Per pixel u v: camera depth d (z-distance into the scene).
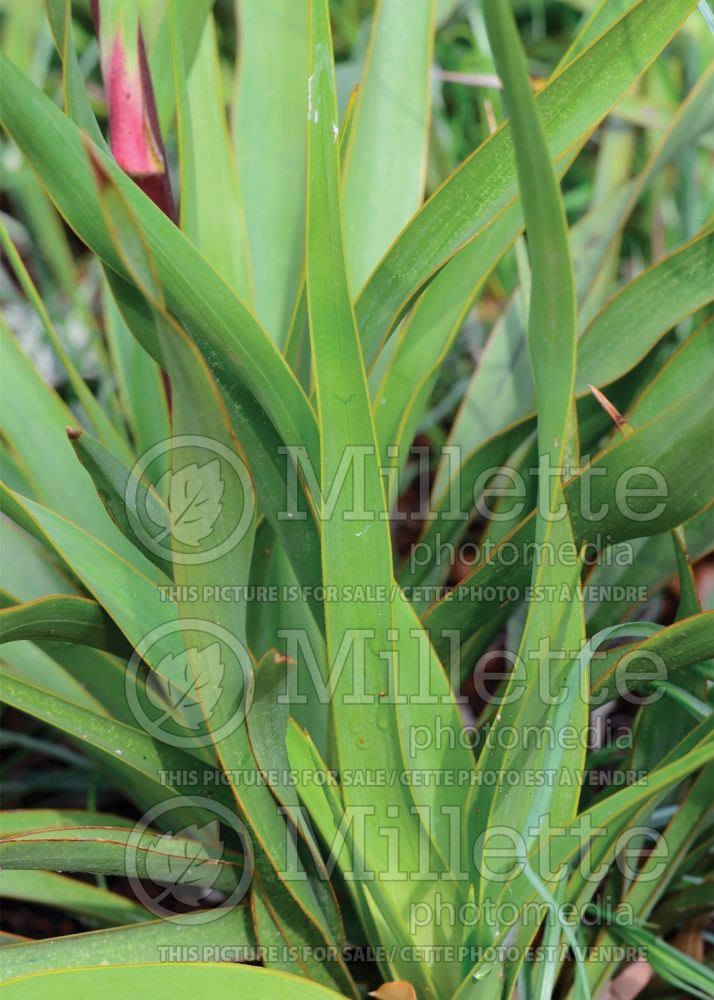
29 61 1.78
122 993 0.89
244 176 1.22
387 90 1.14
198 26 1.09
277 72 1.21
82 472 1.20
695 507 0.92
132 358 1.26
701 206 1.58
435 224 0.96
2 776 1.38
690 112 1.12
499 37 0.77
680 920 1.10
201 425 0.83
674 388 1.01
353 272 1.13
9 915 1.23
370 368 0.99
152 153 1.00
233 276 1.19
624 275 1.77
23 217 1.91
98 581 0.96
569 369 0.84
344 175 1.13
